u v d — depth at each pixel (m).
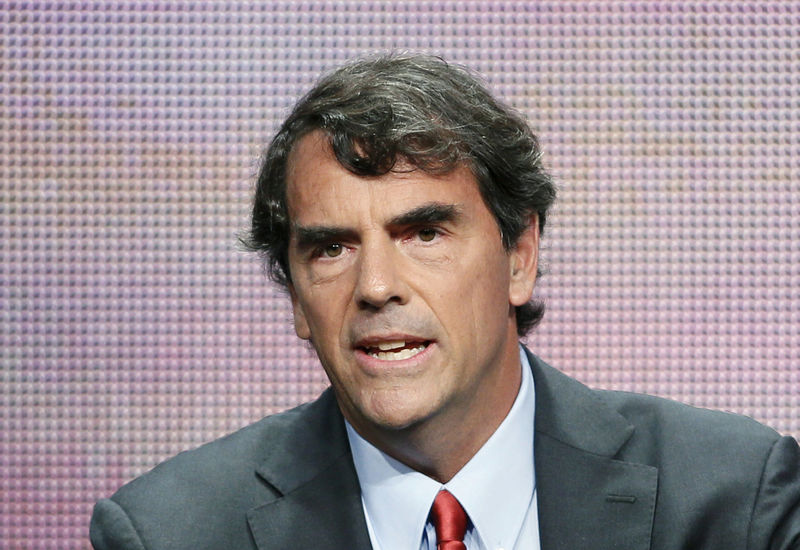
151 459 8.34
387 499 5.20
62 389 8.31
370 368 4.78
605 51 8.42
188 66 8.41
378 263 4.71
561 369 8.37
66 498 8.29
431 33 8.44
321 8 8.43
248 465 5.55
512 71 8.43
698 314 8.39
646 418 5.63
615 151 8.41
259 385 8.37
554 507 5.22
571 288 8.39
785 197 8.41
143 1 8.41
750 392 8.37
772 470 5.35
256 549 5.26
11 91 8.35
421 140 4.76
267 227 5.57
